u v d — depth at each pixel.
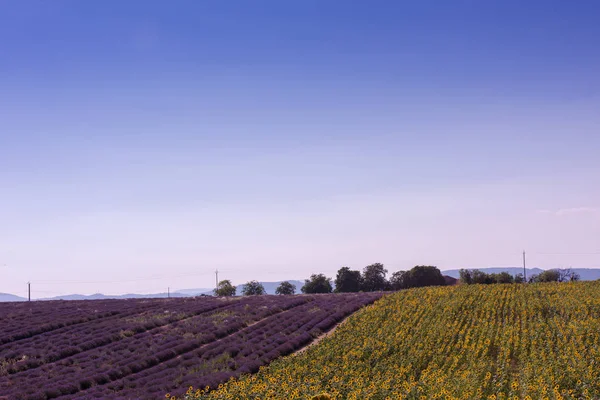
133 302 75.81
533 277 127.62
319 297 83.06
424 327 54.62
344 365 39.56
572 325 50.97
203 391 31.16
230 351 44.75
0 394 32.91
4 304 75.88
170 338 49.28
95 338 48.03
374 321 58.47
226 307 68.88
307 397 28.33
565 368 37.84
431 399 29.98
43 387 34.41
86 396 33.00
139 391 34.25
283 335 51.97
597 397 32.12
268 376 35.91
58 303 76.06
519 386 34.25
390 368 39.62
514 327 53.53
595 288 73.62
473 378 34.38
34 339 47.97
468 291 76.81
